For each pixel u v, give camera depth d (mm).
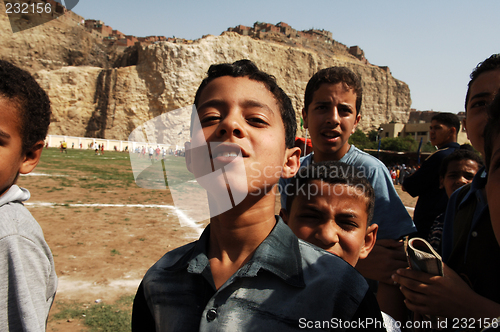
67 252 5156
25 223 1317
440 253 1949
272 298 811
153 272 1036
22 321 1190
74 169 18562
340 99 2180
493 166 882
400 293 1840
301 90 68250
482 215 1414
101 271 4488
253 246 878
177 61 56062
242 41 62469
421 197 3137
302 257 939
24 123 1295
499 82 1609
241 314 793
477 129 1695
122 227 6875
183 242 6023
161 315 919
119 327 3131
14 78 1271
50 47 60312
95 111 56438
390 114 88125
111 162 25828
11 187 1345
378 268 1810
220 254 917
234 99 800
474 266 1403
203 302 868
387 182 2047
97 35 74188
